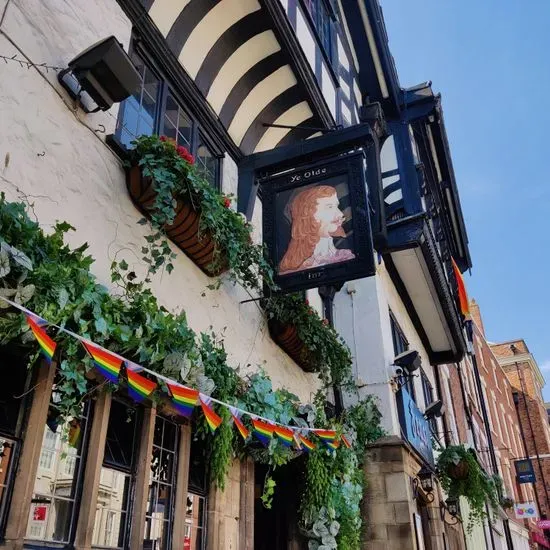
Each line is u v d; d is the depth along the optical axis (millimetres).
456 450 9883
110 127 3748
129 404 3395
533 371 35188
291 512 5621
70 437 2941
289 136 6824
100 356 2525
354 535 5652
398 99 11055
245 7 5418
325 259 4500
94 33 3783
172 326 3270
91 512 2850
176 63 4918
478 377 21438
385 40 10727
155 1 4680
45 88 3189
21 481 2504
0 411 2566
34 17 3227
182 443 3777
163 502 3592
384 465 7367
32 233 2439
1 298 2148
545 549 31141
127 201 3748
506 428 27703
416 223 9281
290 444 4508
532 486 31094
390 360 8398
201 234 4105
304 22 7527
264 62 5996
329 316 8289
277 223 4883
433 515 8961
